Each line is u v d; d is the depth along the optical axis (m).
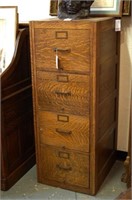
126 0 1.98
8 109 2.00
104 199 1.94
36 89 1.93
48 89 1.89
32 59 1.88
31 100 2.27
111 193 2.00
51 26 1.75
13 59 1.99
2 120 1.95
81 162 1.95
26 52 2.13
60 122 1.93
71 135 1.92
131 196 1.06
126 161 2.02
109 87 2.04
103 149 2.07
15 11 2.07
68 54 1.76
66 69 1.79
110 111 2.14
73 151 1.95
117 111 2.28
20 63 2.07
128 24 2.08
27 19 2.38
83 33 1.68
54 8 2.19
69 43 1.73
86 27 1.66
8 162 2.06
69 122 1.90
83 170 1.96
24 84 2.16
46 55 1.82
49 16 2.28
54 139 1.99
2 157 2.00
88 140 1.88
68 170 2.01
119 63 2.17
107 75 1.96
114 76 2.13
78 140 1.91
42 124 1.99
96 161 1.93
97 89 1.78
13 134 2.10
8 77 1.95
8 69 1.94
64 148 1.97
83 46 1.70
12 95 2.01
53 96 1.89
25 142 2.26
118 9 1.98
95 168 1.93
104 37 1.80
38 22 1.78
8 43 2.08
